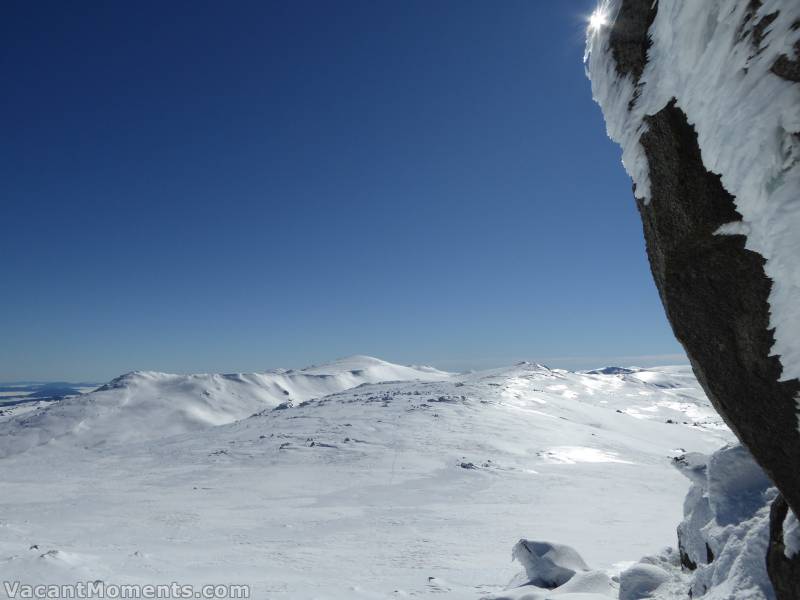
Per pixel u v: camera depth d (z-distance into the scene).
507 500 40.91
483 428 77.12
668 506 38.72
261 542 26.27
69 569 13.41
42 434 159.50
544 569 9.38
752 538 3.68
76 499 41.84
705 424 117.94
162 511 36.41
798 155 1.42
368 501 40.84
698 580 4.86
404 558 22.45
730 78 1.65
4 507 38.00
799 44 1.39
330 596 14.53
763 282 2.02
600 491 45.09
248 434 79.69
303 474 52.62
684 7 1.87
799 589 2.79
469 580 18.38
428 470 53.91
